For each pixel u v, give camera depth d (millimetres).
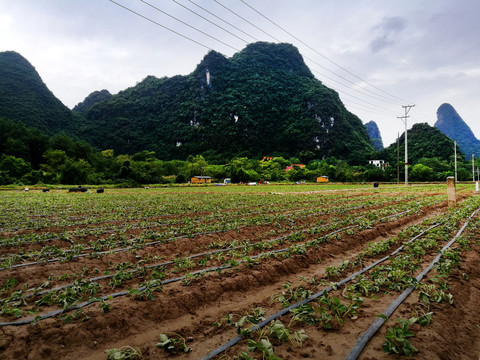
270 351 3379
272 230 10727
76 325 4270
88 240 9781
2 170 65125
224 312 5020
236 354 3643
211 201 22984
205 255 7961
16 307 4953
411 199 22188
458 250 7711
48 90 172000
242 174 86188
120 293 5445
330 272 6398
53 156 82562
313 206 18562
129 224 12664
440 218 12703
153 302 5008
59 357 3732
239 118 190125
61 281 6293
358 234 10094
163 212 16406
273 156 164875
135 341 4184
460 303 5016
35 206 19891
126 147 190375
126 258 7770
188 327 4473
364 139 198125
